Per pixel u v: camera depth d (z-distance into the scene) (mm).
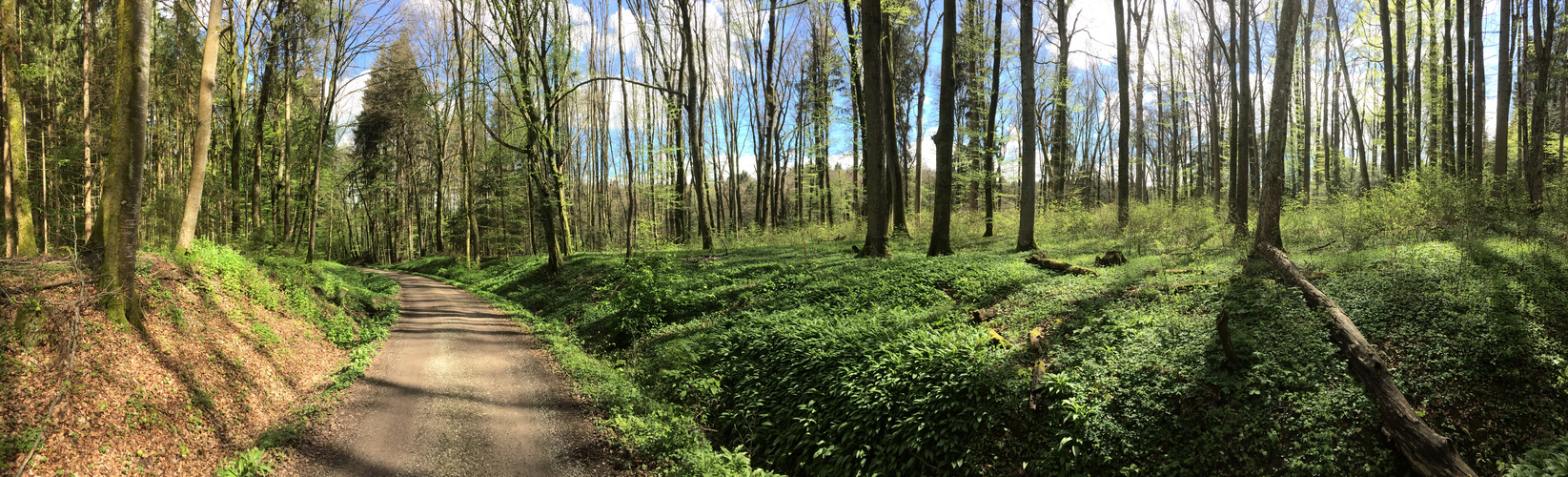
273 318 10984
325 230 45812
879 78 15812
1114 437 6148
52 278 7453
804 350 9281
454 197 54844
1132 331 7793
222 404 7289
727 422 8555
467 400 8625
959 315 9688
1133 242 14156
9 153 14031
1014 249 16250
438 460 6617
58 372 6086
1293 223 15781
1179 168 46375
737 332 10891
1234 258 10844
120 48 7887
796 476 7305
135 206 7902
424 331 13914
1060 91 27156
